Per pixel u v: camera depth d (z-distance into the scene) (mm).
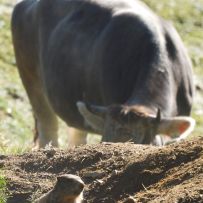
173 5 75812
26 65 34750
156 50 29688
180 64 30281
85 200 17234
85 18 31625
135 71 29531
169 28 31031
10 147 25938
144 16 30641
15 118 48281
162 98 28578
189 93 30750
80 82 31328
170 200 15438
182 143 17953
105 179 17578
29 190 18141
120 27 30359
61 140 42031
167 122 26328
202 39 70125
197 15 74812
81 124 31797
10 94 52406
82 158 18750
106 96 30219
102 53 30359
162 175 17109
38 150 19719
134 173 17406
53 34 32594
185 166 16953
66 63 31781
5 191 18109
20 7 35188
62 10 32656
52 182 18344
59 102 32469
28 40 34344
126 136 26406
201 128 52094
